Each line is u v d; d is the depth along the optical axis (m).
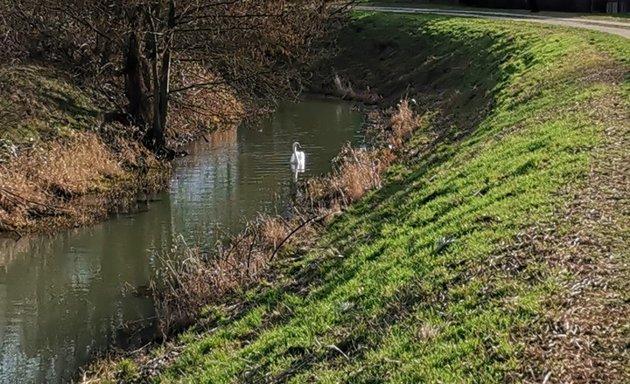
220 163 20.06
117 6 19.20
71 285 11.84
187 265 11.68
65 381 8.77
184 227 14.48
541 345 5.38
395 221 10.75
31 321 10.55
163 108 20.69
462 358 5.56
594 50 19.30
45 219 15.02
